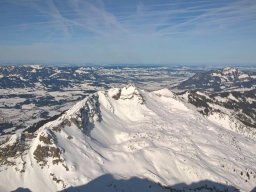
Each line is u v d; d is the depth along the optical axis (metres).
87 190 107.12
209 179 126.44
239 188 126.19
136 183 115.31
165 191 113.94
